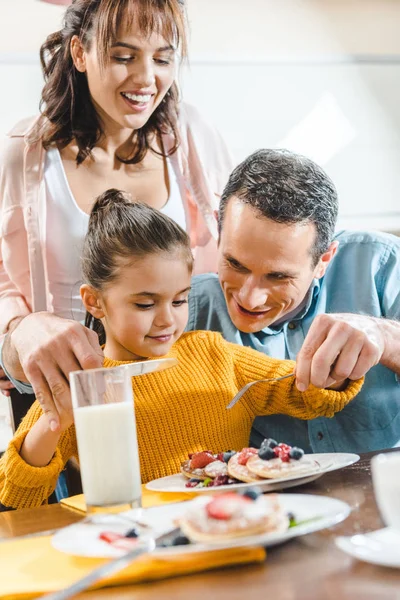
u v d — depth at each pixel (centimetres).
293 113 266
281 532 81
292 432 162
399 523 81
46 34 234
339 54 271
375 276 171
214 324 169
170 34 191
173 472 140
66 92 201
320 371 126
